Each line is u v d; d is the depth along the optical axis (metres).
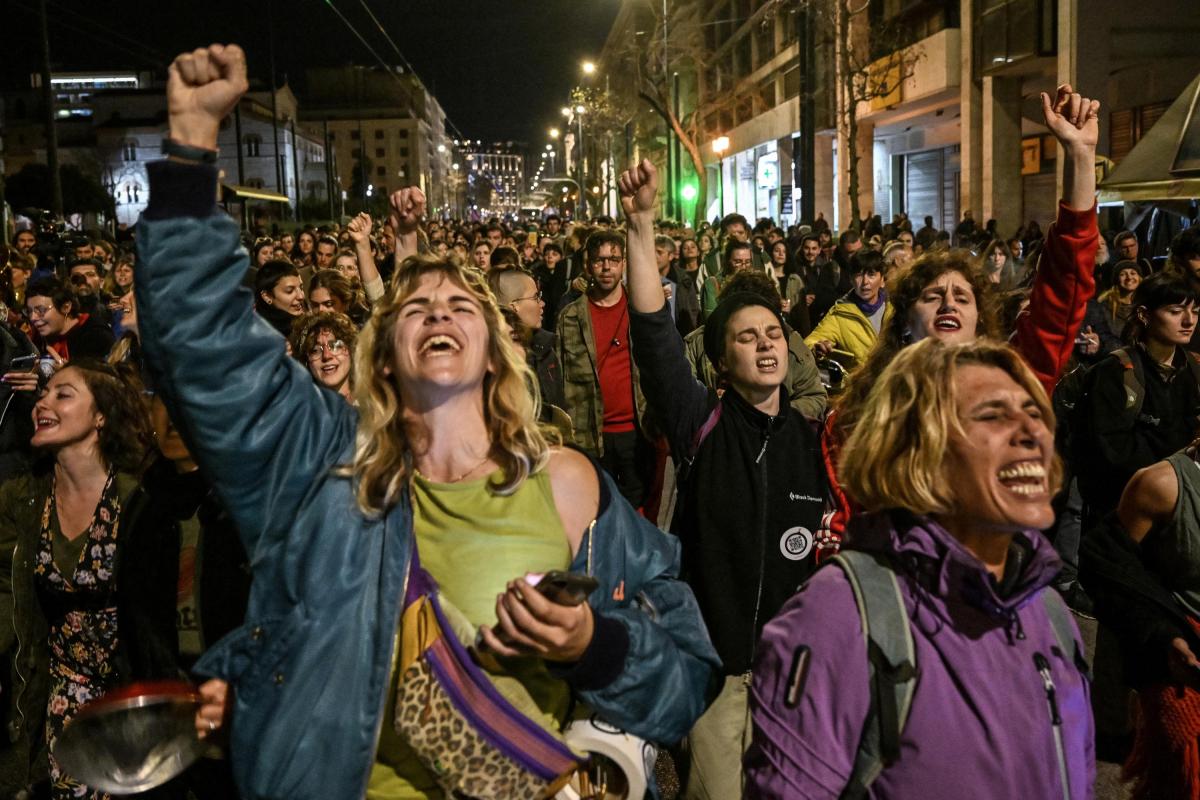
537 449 2.48
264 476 2.37
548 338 7.47
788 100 46.94
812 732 2.14
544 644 2.13
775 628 2.25
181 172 2.25
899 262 9.93
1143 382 5.48
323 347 5.04
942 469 2.20
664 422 3.90
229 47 2.26
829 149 45.03
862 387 3.88
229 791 3.61
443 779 2.22
